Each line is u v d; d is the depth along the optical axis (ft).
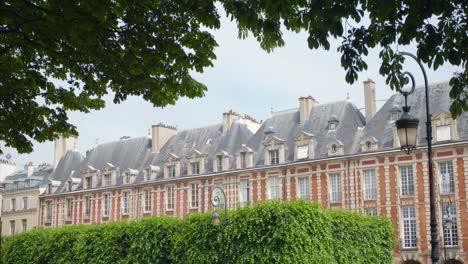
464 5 28.94
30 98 48.93
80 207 213.25
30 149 51.90
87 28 38.42
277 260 99.76
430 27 29.73
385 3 29.35
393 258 133.28
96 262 121.29
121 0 37.83
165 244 115.85
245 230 104.78
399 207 145.48
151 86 45.65
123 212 201.05
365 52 32.71
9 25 40.22
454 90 31.45
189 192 185.68
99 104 50.93
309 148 162.81
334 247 110.63
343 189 154.71
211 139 194.39
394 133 150.30
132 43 41.73
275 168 167.63
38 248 132.36
